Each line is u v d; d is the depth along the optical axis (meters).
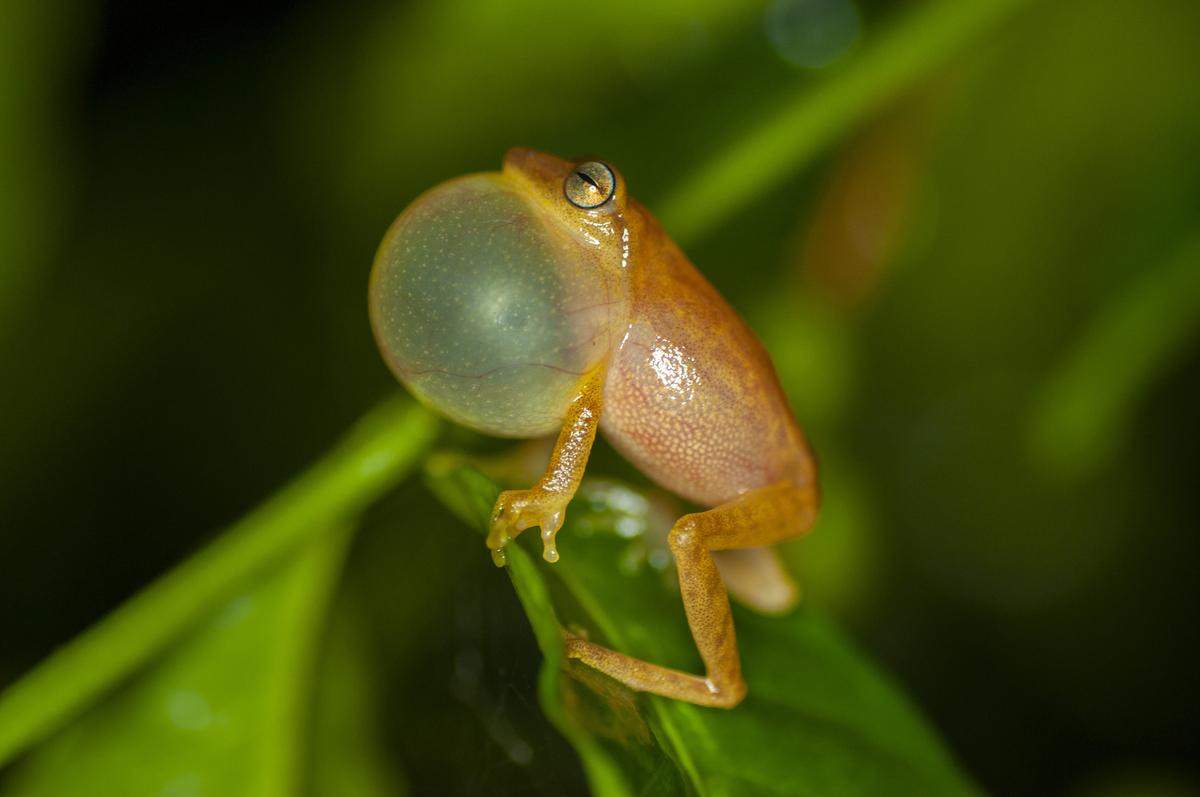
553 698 0.17
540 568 0.18
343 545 0.19
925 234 0.23
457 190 0.18
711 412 0.19
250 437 0.24
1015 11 0.21
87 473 0.24
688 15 0.22
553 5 0.22
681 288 0.19
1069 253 0.23
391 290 0.18
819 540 0.22
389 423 0.19
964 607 0.27
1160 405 0.25
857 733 0.18
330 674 0.21
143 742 0.19
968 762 0.26
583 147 0.22
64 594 0.24
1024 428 0.25
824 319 0.22
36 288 0.23
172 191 0.24
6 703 0.18
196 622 0.19
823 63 0.22
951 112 0.22
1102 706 0.27
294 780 0.19
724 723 0.18
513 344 0.18
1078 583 0.27
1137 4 0.22
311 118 0.23
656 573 0.19
